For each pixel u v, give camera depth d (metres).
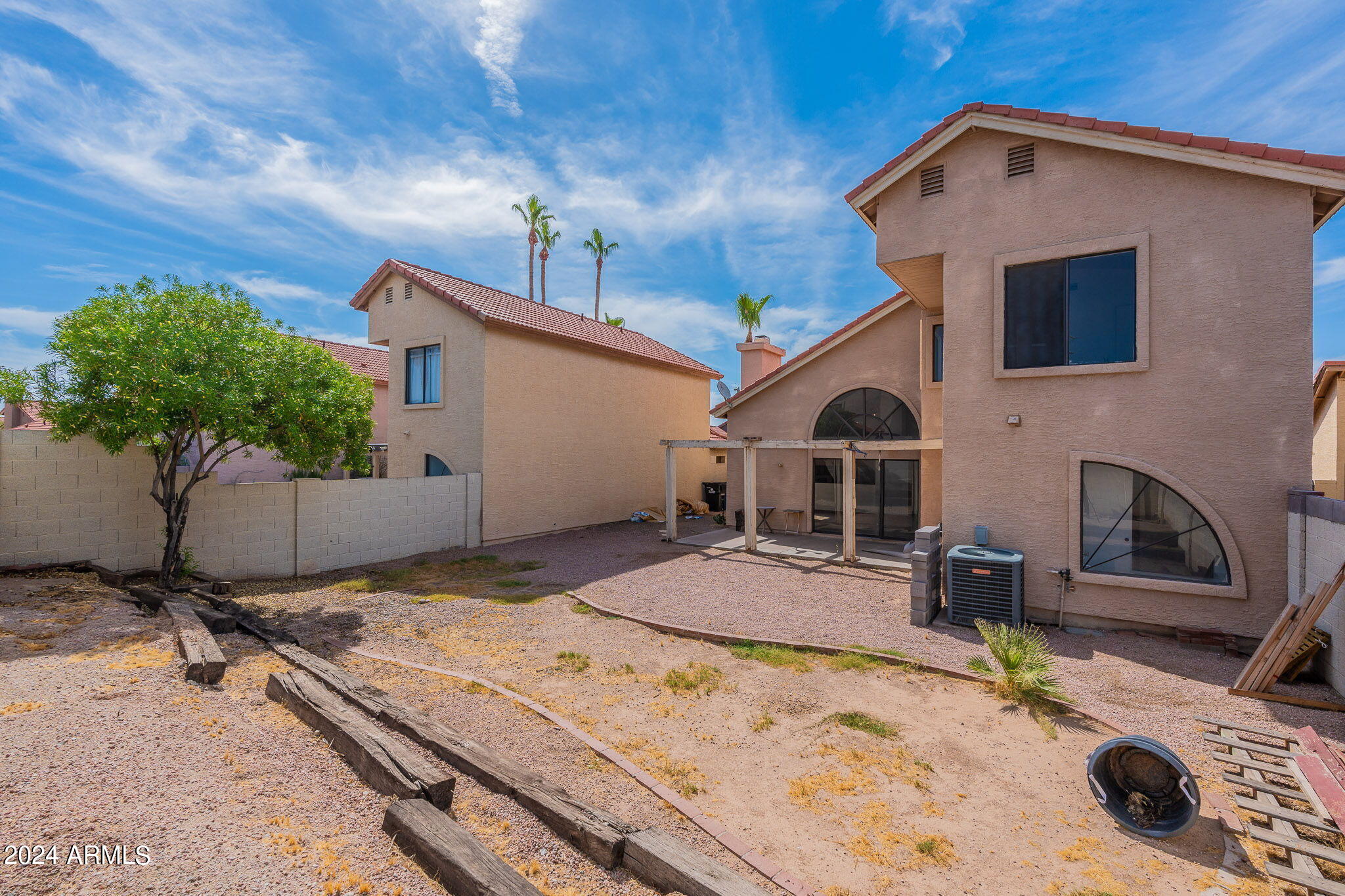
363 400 11.27
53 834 2.71
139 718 4.10
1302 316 6.71
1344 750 4.72
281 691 4.86
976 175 8.54
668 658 6.93
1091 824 3.91
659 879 2.99
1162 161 7.36
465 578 11.07
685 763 4.58
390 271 16.25
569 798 3.62
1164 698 5.82
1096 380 7.79
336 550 11.60
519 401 15.37
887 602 9.38
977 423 8.55
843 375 15.51
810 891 3.21
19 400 7.16
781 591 10.04
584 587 10.29
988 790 4.29
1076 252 7.82
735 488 17.61
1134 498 7.65
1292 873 3.23
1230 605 7.11
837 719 5.37
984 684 6.16
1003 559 7.79
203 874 2.58
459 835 2.96
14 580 7.58
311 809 3.32
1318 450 11.59
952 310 8.70
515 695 5.66
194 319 7.81
